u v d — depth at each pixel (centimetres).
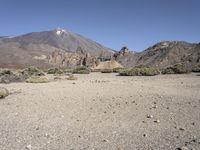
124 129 806
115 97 1405
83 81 2617
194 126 820
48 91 1747
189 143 670
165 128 808
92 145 675
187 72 3653
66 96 1483
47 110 1103
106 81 2539
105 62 8925
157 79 2673
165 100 1282
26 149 650
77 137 739
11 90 1831
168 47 12812
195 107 1094
